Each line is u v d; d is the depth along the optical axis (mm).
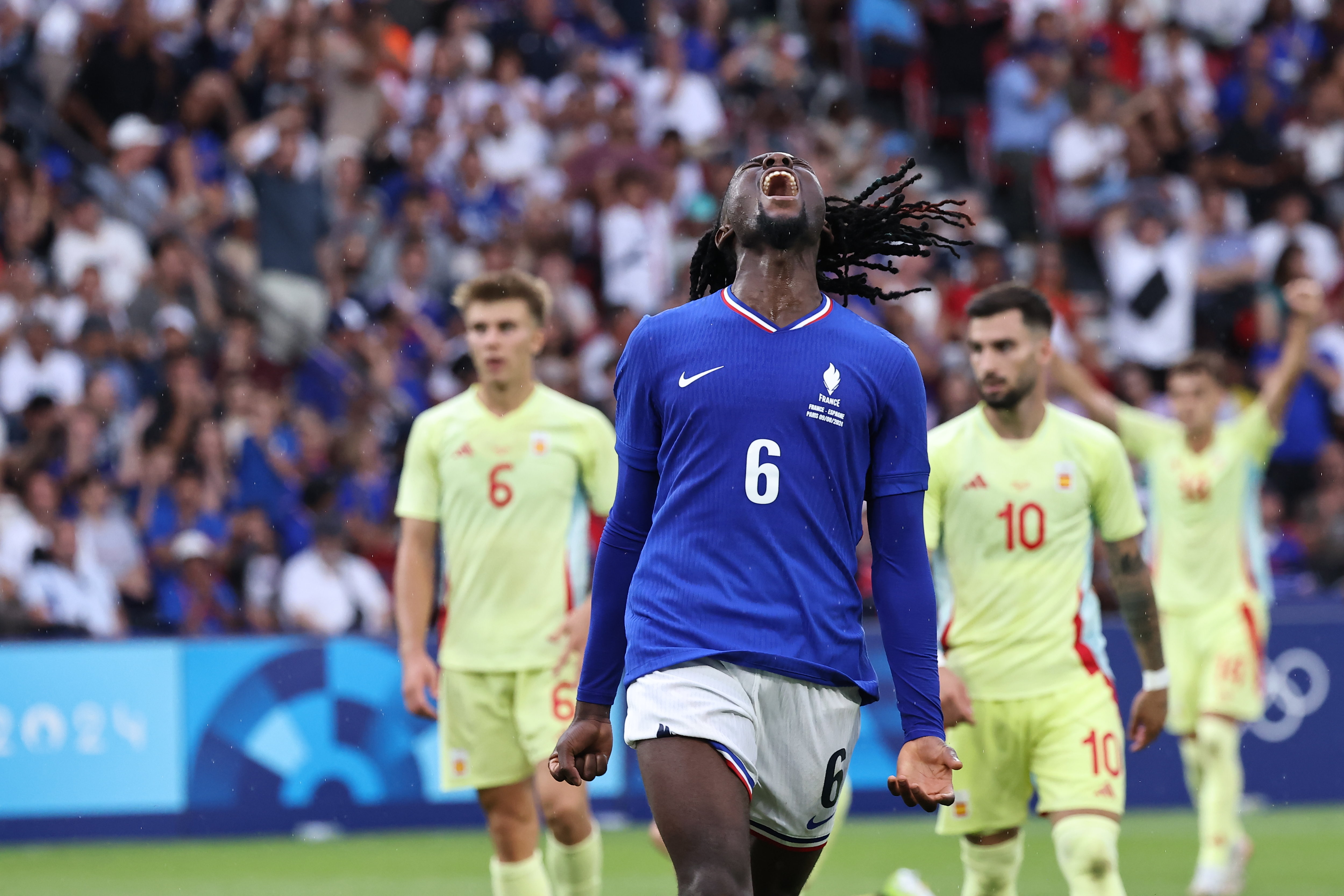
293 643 30953
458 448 18188
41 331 37875
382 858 27719
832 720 10672
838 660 10602
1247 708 24297
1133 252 46094
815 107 50281
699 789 10016
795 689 10477
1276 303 45188
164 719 30375
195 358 37688
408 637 18156
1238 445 25000
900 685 10719
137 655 30406
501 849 17938
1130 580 16734
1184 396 25047
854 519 10805
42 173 40906
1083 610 16391
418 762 31219
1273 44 54000
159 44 44719
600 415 19578
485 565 17984
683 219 44531
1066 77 50344
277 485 36156
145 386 37125
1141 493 35125
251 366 38688
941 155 50875
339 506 36312
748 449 10453
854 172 47281
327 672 31016
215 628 33469
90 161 41094
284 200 41094
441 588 19516
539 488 18078
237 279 39094
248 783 30547
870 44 51219
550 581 18031
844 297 12242
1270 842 28875
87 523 34000
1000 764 16344
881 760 32625
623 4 50000
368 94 43625
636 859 27109
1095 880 15508
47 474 33781
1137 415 25781
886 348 10766
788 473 10438
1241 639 24484
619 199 43562
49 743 29938
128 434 36594
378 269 41125
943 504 16750
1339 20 54812
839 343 10656
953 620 16625
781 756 10609
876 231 12023
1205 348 46219
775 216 10633
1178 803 33281
